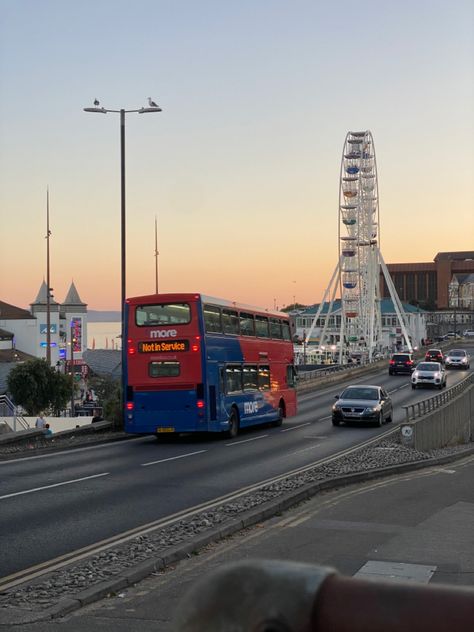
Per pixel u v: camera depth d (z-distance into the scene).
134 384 25.53
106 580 8.06
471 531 11.18
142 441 26.88
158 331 25.39
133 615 7.09
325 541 10.40
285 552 9.70
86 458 21.52
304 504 13.71
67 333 105.94
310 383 57.47
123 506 13.56
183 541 9.97
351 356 96.75
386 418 33.75
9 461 20.75
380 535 10.81
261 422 30.00
